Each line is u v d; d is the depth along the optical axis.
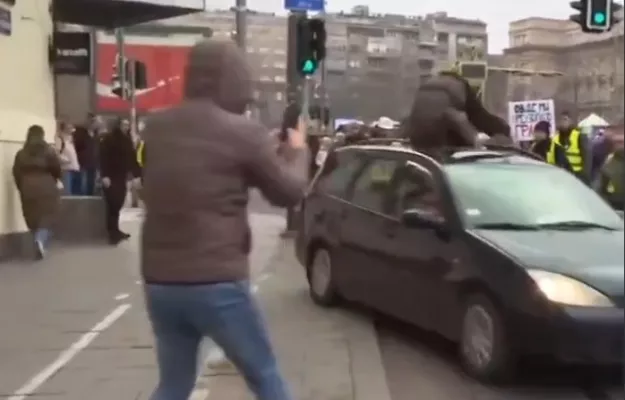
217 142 4.14
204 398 6.18
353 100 74.44
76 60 16.47
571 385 6.96
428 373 7.27
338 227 9.35
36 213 12.97
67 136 19.23
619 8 15.61
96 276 11.45
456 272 7.18
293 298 10.23
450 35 86.62
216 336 4.15
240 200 4.19
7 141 13.59
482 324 6.93
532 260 6.69
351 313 9.39
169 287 4.09
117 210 15.16
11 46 14.12
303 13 16.52
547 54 67.38
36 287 10.61
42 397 6.27
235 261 4.12
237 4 20.86
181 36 58.91
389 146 9.17
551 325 6.35
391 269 8.24
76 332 8.23
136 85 24.55
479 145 10.24
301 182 4.25
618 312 6.35
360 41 77.06
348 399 6.24
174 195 4.10
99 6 17.77
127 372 6.89
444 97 10.96
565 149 15.45
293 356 7.46
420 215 7.62
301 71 16.39
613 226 7.66
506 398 6.57
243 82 4.29
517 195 7.77
